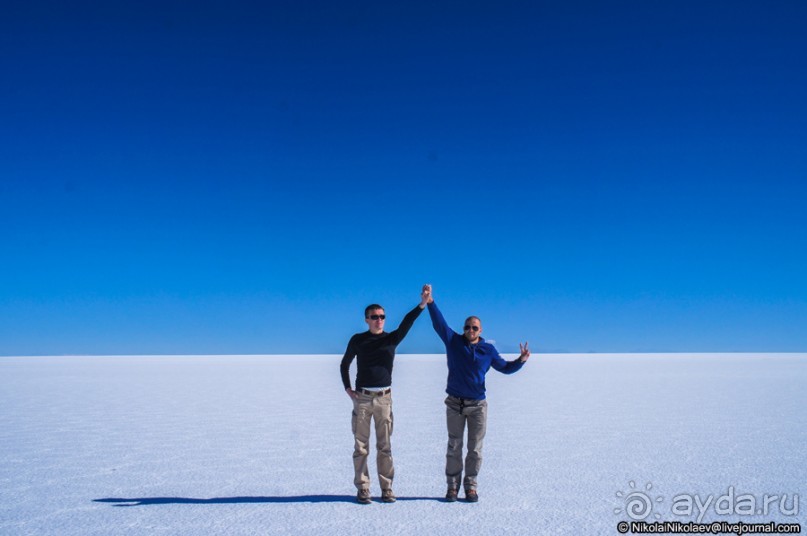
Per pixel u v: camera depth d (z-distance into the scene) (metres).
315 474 5.86
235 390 15.24
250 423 9.19
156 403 12.09
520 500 4.89
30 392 14.70
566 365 30.64
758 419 9.40
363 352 4.91
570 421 9.27
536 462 6.32
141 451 7.00
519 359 4.91
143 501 4.91
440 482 5.54
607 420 9.37
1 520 4.41
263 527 4.20
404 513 4.53
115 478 5.70
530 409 10.82
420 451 6.98
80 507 4.74
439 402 11.91
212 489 5.29
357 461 4.81
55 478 5.70
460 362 4.91
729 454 6.69
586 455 6.68
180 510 4.64
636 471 5.89
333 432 8.33
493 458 6.54
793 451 6.85
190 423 9.21
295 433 8.25
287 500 4.91
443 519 4.37
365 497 4.77
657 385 16.42
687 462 6.29
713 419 9.43
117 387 16.27
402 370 24.36
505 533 4.06
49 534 4.10
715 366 29.25
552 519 4.39
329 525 4.22
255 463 6.35
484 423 4.89
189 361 38.19
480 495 5.04
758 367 28.06
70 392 14.71
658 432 8.19
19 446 7.33
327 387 16.22
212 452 6.94
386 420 4.86
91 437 7.96
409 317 4.93
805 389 14.98
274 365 31.56
